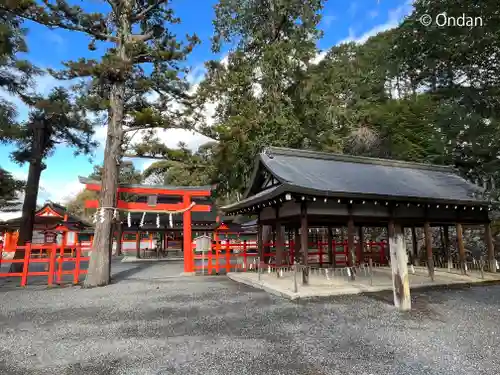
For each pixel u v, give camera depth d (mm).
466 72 8336
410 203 9641
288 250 15719
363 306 6945
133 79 12086
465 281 9617
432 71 8820
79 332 5492
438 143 9320
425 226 10469
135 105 13312
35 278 13398
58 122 16219
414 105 22531
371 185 10008
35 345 4875
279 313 6473
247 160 17719
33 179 15586
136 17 12867
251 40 21703
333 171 11008
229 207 12781
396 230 7070
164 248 28797
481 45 7484
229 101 18828
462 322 5723
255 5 21047
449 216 10945
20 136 12898
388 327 5461
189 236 14289
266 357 4207
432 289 8891
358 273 11820
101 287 10422
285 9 19625
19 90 14523
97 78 11242
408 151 21359
